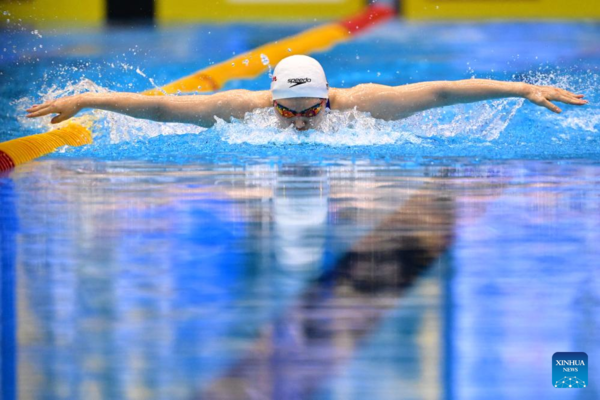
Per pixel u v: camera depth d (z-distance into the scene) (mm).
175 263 6621
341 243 7184
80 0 38469
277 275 6281
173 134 14688
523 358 4750
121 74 23906
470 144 13641
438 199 9086
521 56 28000
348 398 4227
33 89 20672
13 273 6367
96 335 5094
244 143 13820
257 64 26641
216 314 5441
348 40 33594
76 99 13789
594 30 35312
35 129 15672
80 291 5934
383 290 5898
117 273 6367
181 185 10031
